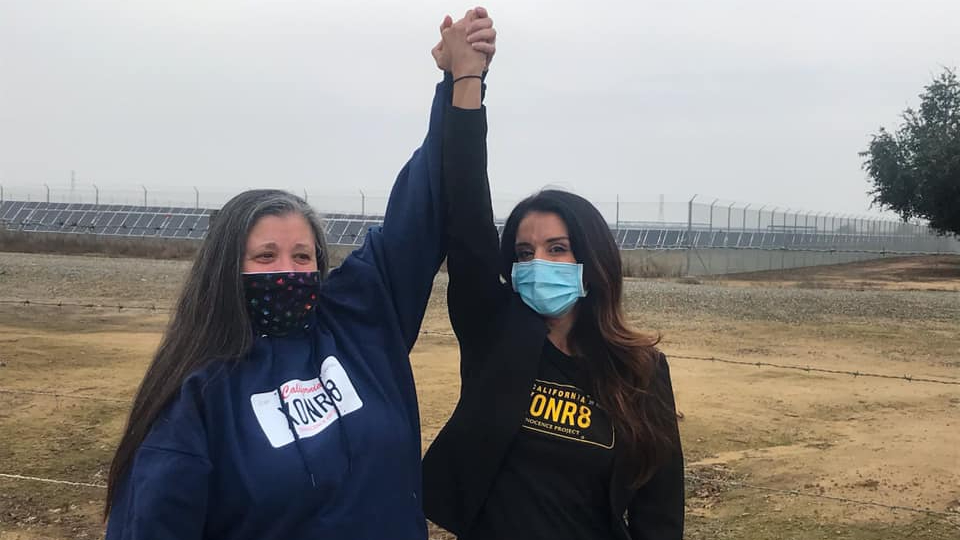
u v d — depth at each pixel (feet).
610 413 7.96
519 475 7.95
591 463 7.89
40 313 46.96
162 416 5.86
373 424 6.39
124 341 37.68
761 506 17.13
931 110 134.92
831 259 147.02
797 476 19.29
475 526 8.10
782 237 138.62
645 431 7.94
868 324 47.88
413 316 7.77
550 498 7.82
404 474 6.52
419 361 33.40
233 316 6.29
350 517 5.94
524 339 8.24
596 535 7.93
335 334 6.95
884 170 136.56
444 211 8.18
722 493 18.01
